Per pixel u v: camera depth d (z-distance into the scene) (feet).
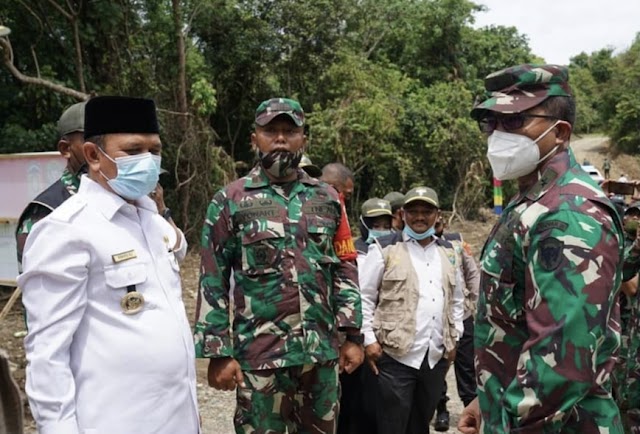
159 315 6.33
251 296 9.04
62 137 8.41
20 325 22.31
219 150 43.50
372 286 11.45
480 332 6.30
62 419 5.65
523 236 5.79
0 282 17.84
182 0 48.49
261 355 8.91
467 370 14.20
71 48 35.01
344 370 10.07
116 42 37.65
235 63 53.31
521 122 6.10
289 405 9.22
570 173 5.90
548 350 5.23
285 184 9.45
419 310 11.27
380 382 11.15
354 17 58.59
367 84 55.16
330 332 9.29
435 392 11.55
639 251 10.34
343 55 55.52
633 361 9.29
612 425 5.79
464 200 61.62
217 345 8.90
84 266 5.93
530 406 5.28
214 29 52.47
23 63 33.37
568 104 6.13
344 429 11.58
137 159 6.36
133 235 6.43
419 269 11.56
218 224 9.24
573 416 5.73
